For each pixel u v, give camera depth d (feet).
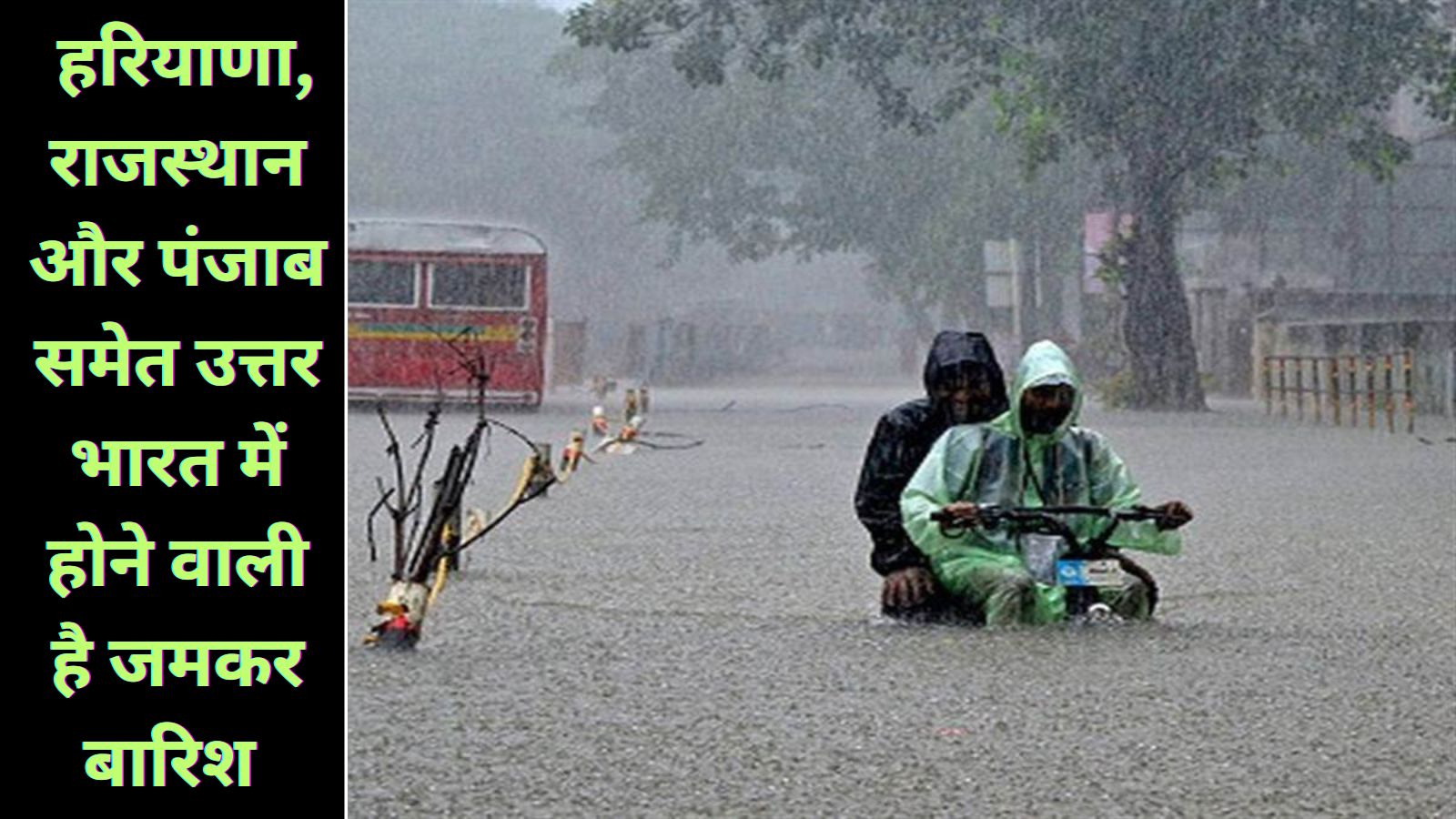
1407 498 155.02
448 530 88.53
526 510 140.15
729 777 55.52
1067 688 69.21
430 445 81.76
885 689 68.90
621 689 68.85
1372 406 278.26
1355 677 71.92
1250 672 72.64
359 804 52.85
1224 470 188.34
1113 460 85.61
